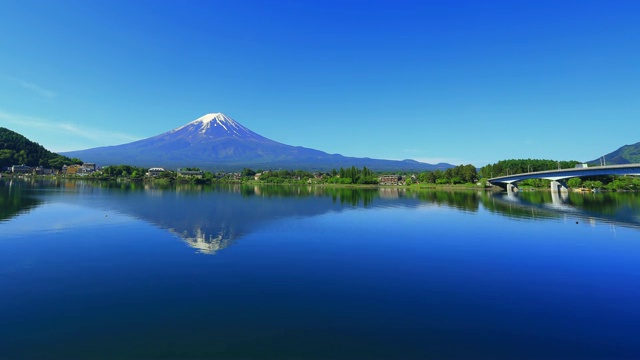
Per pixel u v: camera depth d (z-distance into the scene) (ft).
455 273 90.94
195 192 405.39
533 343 54.75
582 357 50.85
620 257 108.88
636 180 514.68
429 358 49.85
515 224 175.42
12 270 86.28
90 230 138.21
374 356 50.06
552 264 100.68
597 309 68.54
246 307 66.18
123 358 48.52
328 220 183.21
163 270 88.12
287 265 94.94
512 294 76.13
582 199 344.90
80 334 54.85
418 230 155.74
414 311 66.03
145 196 310.24
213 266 92.58
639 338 56.80
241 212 206.69
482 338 56.03
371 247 119.24
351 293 74.95
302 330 57.41
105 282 78.69
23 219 161.79
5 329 56.03
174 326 57.98
